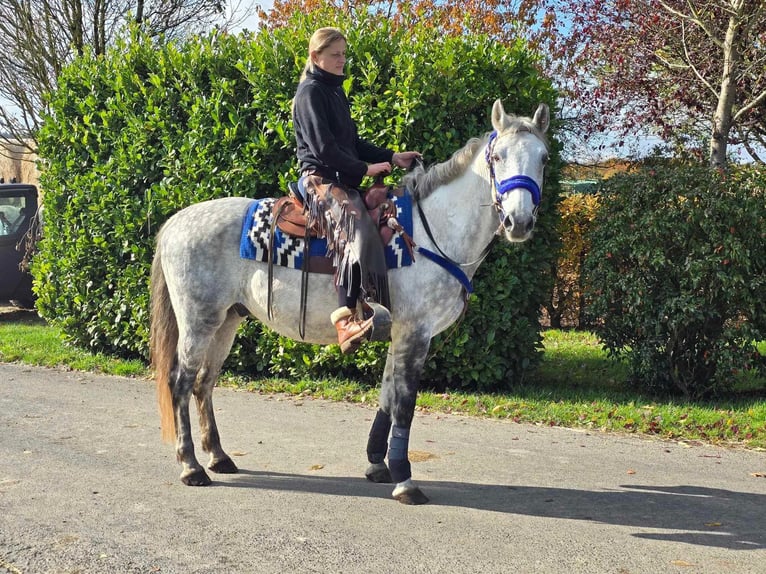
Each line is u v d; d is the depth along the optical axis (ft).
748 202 23.56
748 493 16.26
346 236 14.65
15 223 43.62
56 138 31.04
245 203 16.83
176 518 14.35
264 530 13.80
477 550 13.02
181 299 16.52
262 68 25.59
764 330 24.36
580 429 21.43
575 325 40.06
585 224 37.09
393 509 15.01
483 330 25.08
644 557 12.83
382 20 25.81
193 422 21.76
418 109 24.02
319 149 14.66
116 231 28.60
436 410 23.36
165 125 27.84
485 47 25.05
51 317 32.71
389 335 14.28
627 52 36.50
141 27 37.52
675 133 39.42
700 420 21.77
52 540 13.19
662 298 24.63
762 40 34.88
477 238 15.19
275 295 15.87
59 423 21.35
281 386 26.07
